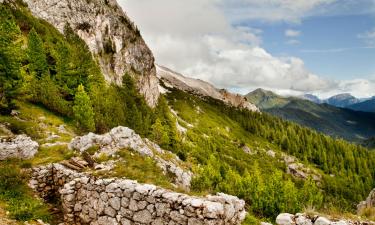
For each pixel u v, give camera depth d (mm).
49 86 56938
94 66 87250
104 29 150000
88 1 149125
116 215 14086
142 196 13523
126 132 22641
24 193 16734
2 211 14797
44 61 62406
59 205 16609
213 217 11883
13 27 59219
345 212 14750
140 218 13398
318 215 13406
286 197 50500
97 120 60781
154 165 19438
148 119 100938
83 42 127750
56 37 98312
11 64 40438
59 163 18141
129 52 160250
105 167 17562
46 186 17578
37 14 123938
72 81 64188
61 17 132250
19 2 118000
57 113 54062
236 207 14016
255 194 52250
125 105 96250
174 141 98500
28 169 18062
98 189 14891
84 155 18781
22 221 14453
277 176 64625
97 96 71500
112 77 137375
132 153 20359
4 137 20438
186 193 13680
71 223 15352
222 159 152750
